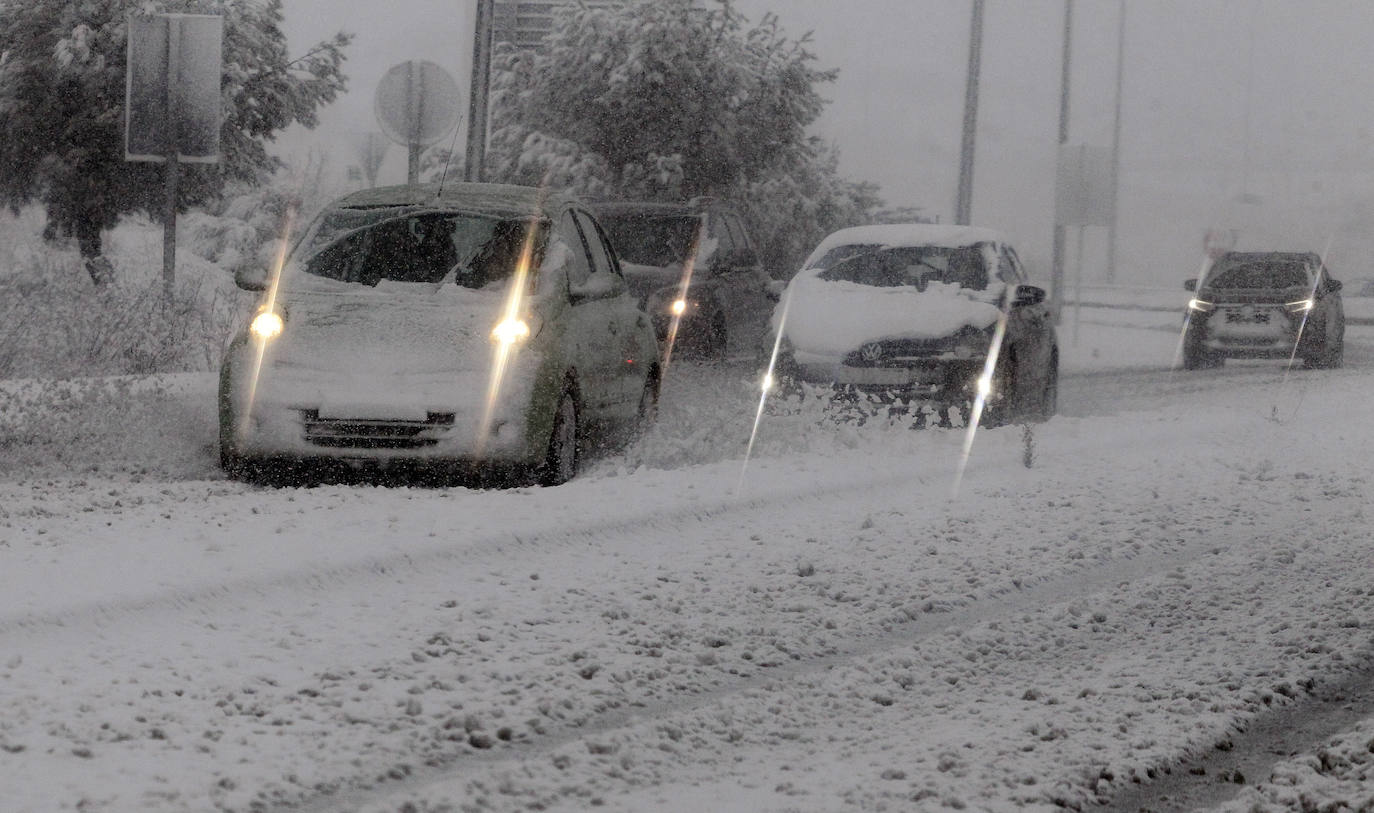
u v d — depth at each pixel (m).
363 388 14.84
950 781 7.18
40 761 6.84
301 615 9.59
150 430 16.95
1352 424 23.61
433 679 8.35
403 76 24.78
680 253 29.02
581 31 40.91
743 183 41.38
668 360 27.42
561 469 15.78
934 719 8.27
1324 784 7.30
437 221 16.78
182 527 12.17
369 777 6.94
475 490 14.44
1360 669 9.46
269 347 15.16
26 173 32.69
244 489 14.79
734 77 40.78
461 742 7.50
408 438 14.81
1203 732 8.05
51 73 31.84
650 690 8.55
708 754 7.57
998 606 10.91
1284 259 40.22
